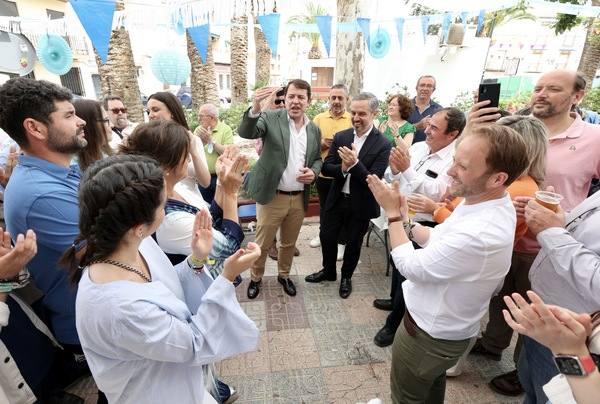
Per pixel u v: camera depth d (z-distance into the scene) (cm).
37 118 134
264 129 256
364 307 279
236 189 154
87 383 202
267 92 230
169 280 111
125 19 262
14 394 140
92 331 82
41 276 142
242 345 108
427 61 987
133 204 82
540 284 152
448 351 134
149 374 93
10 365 138
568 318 75
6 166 199
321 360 225
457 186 124
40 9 1105
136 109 579
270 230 274
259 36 1100
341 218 288
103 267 86
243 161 149
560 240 128
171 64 351
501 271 122
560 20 567
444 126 219
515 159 112
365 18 304
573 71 192
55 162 145
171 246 136
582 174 194
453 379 210
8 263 117
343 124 362
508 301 82
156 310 85
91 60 1205
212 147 351
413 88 1013
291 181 265
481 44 958
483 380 209
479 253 116
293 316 268
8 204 137
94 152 199
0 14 960
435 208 192
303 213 282
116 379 91
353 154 247
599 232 125
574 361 75
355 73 543
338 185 280
